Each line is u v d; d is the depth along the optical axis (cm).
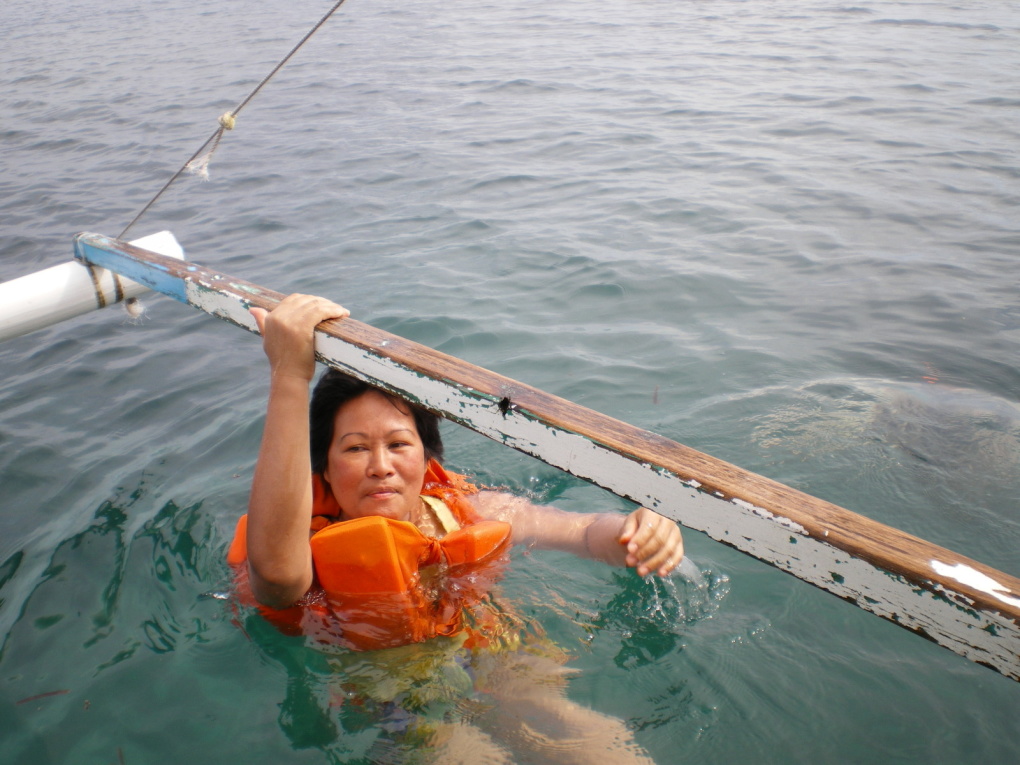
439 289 486
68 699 213
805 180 679
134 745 199
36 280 293
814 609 242
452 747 193
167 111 1076
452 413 178
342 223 621
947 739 201
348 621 219
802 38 1350
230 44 1617
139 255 271
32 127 1038
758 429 339
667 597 246
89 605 246
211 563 262
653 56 1262
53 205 715
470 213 626
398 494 227
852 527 132
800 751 198
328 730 201
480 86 1109
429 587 226
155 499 300
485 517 263
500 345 418
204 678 218
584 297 473
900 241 555
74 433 353
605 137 833
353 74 1240
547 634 230
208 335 449
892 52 1213
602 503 300
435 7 1956
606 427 159
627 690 213
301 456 198
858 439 330
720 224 588
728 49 1291
